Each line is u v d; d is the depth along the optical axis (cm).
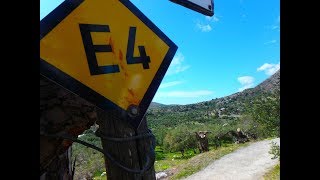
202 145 3042
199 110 14575
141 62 164
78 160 2311
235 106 12306
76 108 171
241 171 1669
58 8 137
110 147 157
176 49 182
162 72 172
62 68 134
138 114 157
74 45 140
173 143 3769
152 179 166
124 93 154
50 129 161
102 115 159
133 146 158
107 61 149
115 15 158
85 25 145
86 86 140
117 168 156
